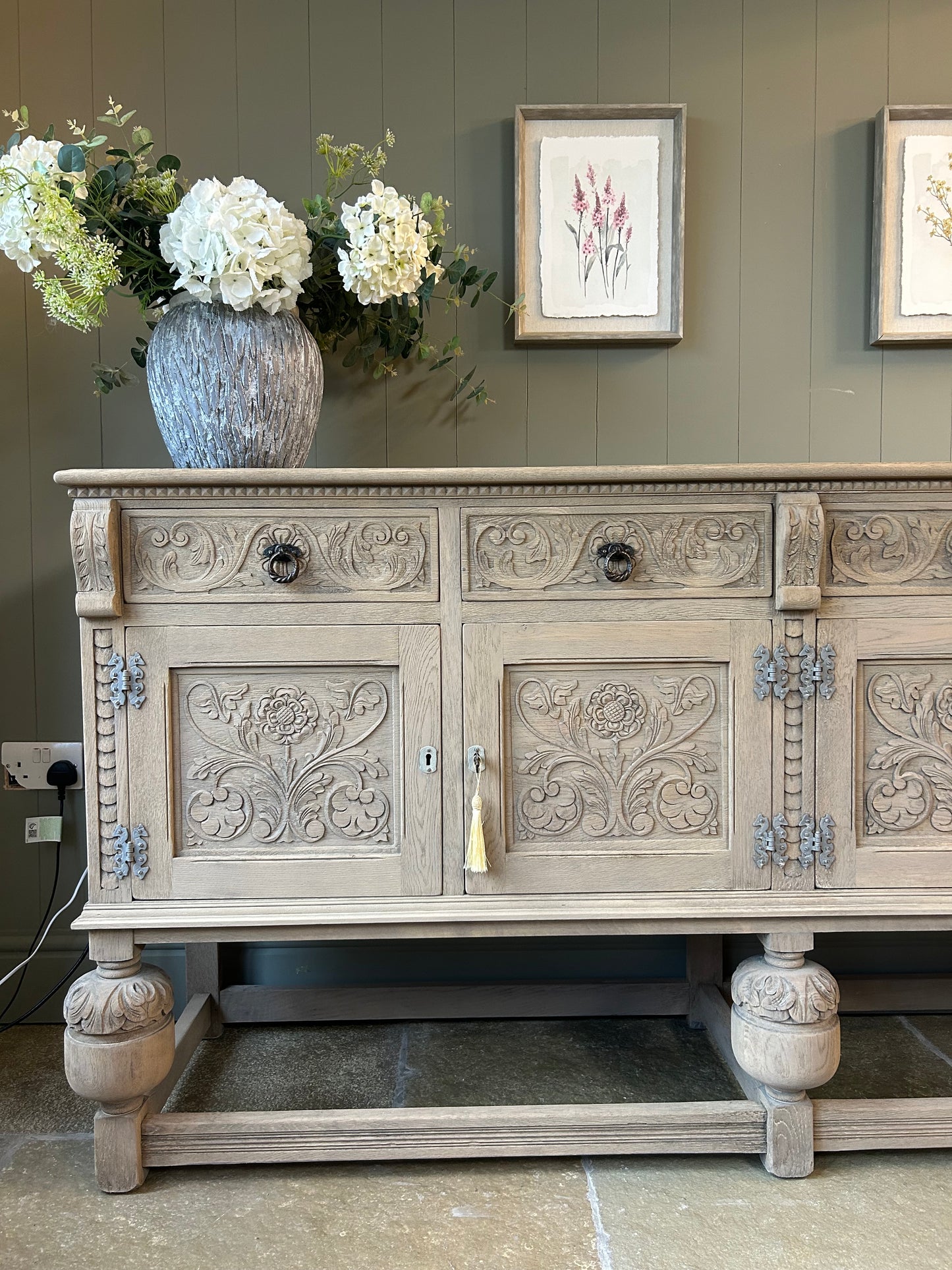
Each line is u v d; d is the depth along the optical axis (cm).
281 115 166
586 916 123
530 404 171
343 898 124
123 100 165
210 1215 118
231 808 124
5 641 171
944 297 168
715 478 121
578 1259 110
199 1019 158
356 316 155
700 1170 128
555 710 125
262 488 121
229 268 123
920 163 167
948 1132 126
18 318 168
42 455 169
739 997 125
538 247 167
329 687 124
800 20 167
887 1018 174
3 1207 119
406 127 167
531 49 166
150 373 133
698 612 124
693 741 126
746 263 170
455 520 123
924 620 125
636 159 166
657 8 166
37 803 173
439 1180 125
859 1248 111
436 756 123
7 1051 163
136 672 121
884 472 121
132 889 122
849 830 125
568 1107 125
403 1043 163
